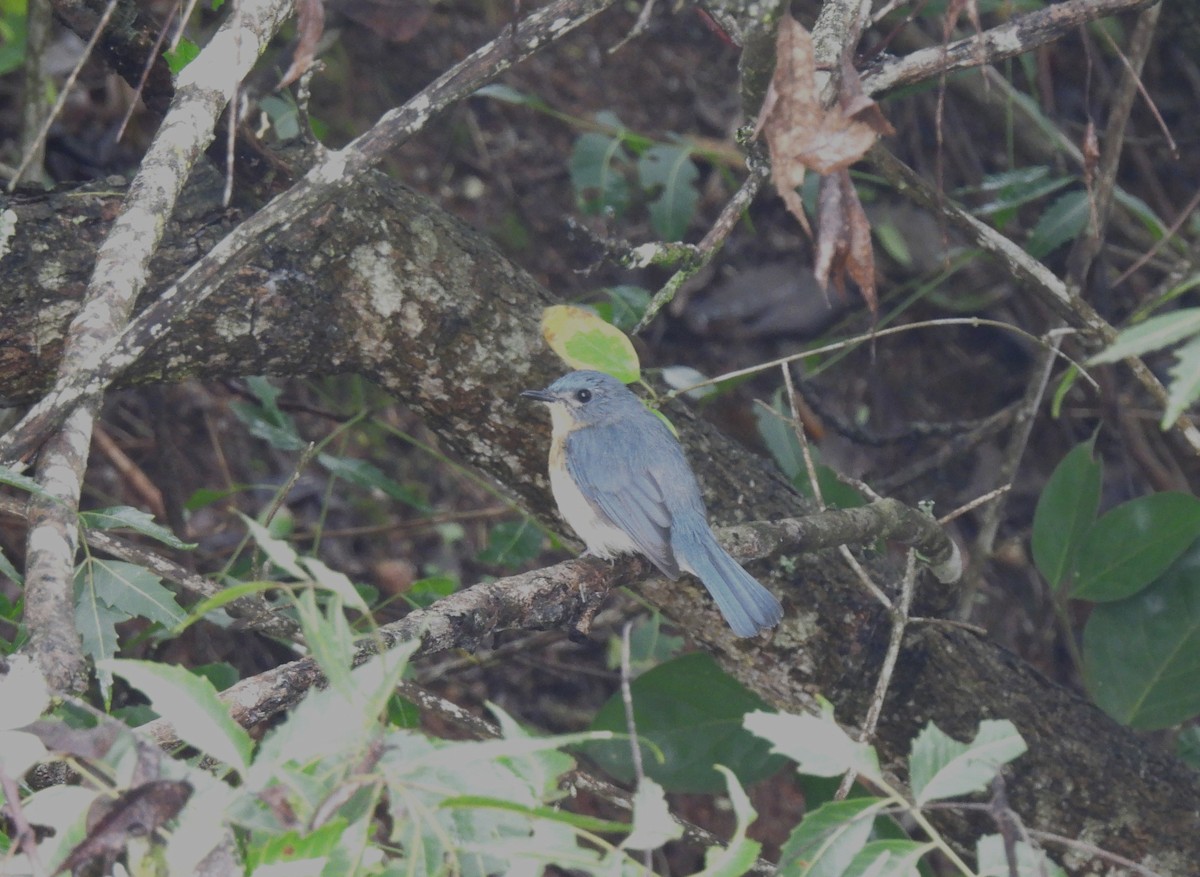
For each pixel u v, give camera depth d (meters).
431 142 15.48
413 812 3.64
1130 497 13.35
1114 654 9.70
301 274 8.03
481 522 14.01
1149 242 14.86
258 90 11.87
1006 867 4.50
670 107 16.34
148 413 13.59
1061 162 13.59
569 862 3.75
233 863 3.81
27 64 11.32
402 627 6.29
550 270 15.38
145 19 7.67
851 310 15.67
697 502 8.92
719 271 15.88
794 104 5.49
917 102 15.44
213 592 6.73
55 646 4.91
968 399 15.70
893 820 8.36
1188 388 3.76
